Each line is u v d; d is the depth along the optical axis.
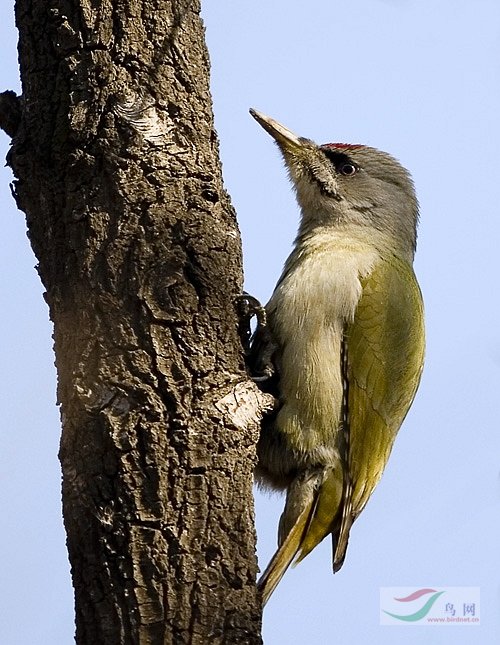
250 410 7.49
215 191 7.65
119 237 7.19
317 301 9.84
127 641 6.56
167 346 7.11
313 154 11.58
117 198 7.23
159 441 6.89
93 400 6.94
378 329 10.08
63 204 7.30
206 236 7.49
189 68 7.63
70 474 6.95
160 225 7.29
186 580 6.74
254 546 7.24
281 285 10.13
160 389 7.01
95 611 6.68
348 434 9.94
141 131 7.31
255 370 9.62
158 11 7.49
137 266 7.17
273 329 9.78
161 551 6.72
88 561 6.76
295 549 9.90
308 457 9.85
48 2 7.27
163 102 7.47
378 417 10.26
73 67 7.21
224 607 6.83
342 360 9.90
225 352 7.49
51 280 7.34
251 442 7.45
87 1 7.23
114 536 6.71
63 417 7.11
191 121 7.60
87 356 7.05
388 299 10.26
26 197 7.46
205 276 7.41
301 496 9.90
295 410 9.70
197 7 7.80
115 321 7.07
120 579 6.66
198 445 7.04
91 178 7.27
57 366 7.25
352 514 10.20
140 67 7.39
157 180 7.33
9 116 7.76
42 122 7.30
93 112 7.23
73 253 7.23
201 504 6.96
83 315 7.12
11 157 7.49
